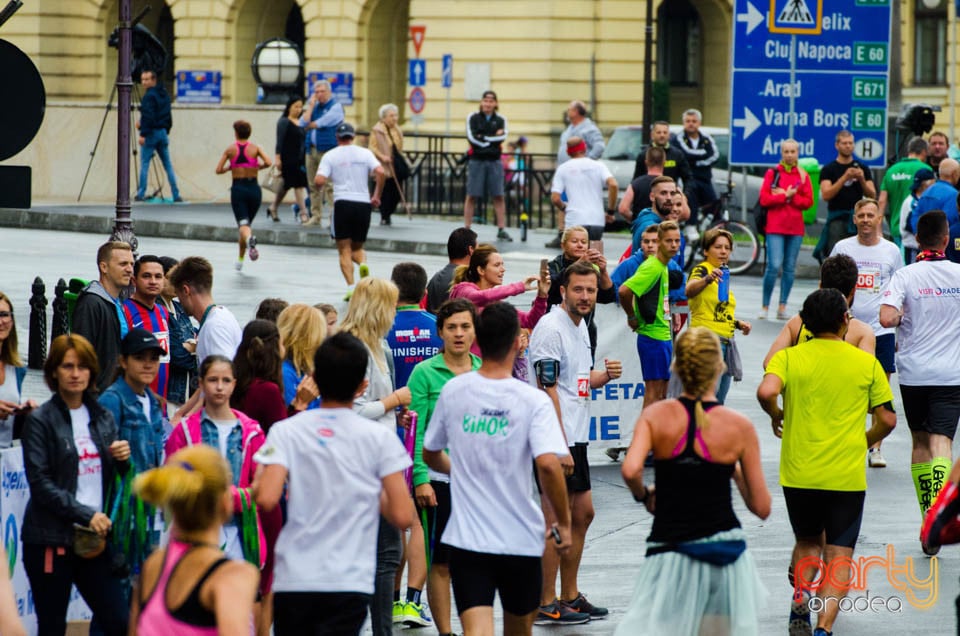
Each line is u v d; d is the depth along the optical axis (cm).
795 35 5516
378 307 1978
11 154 1928
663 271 2834
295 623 1548
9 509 1719
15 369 1870
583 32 9225
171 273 2300
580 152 4988
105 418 1723
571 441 2098
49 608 1697
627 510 2659
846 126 5544
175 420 1981
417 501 1928
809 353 1947
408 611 2073
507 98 9281
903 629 2025
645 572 1617
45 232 6366
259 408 1880
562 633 2023
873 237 2967
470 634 1647
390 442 1566
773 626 2025
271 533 1806
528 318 2514
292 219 6656
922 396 2489
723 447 1605
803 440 1936
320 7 9888
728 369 2944
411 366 2178
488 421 1666
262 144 7412
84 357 1698
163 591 1242
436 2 9356
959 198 3319
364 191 4653
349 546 1546
